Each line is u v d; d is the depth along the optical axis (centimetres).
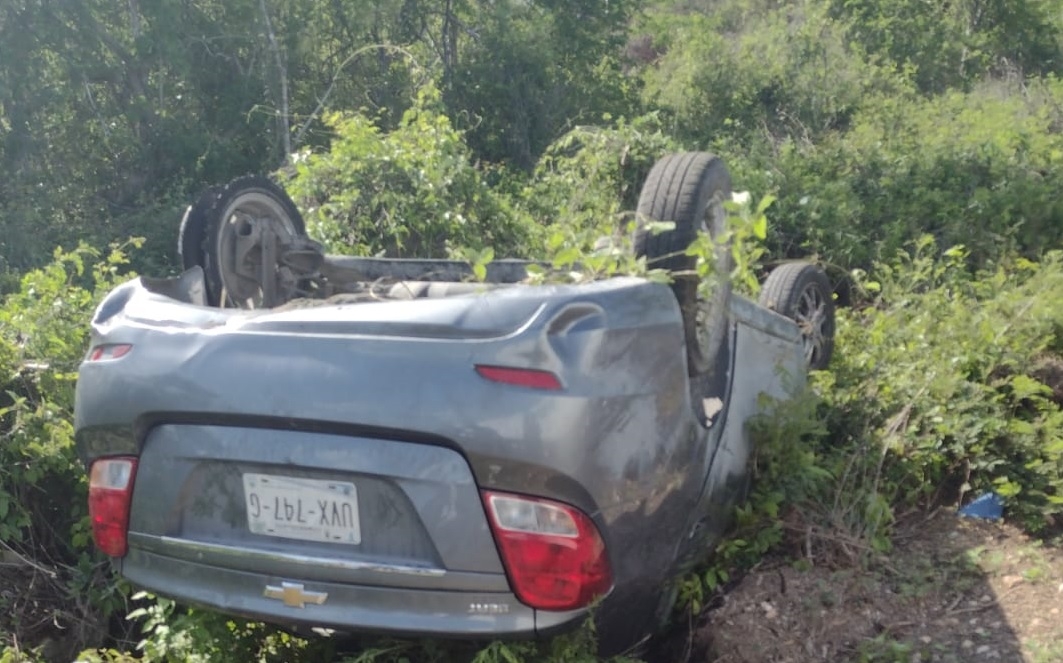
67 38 1351
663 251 322
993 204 834
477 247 655
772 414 383
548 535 266
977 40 1873
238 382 280
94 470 312
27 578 423
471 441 262
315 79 1588
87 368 310
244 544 287
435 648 315
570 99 1572
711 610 357
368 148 677
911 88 1576
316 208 675
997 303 553
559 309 270
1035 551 388
